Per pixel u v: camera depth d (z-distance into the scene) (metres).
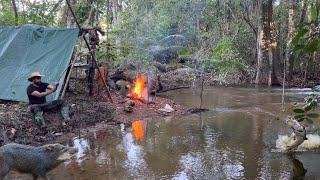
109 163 6.34
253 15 21.00
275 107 11.42
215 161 6.43
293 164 6.25
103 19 22.12
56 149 5.35
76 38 10.18
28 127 7.88
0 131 7.38
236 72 19.62
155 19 22.44
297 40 2.72
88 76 11.23
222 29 23.06
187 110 10.84
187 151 7.01
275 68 18.53
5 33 10.97
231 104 12.07
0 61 10.27
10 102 9.59
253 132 8.34
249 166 6.17
